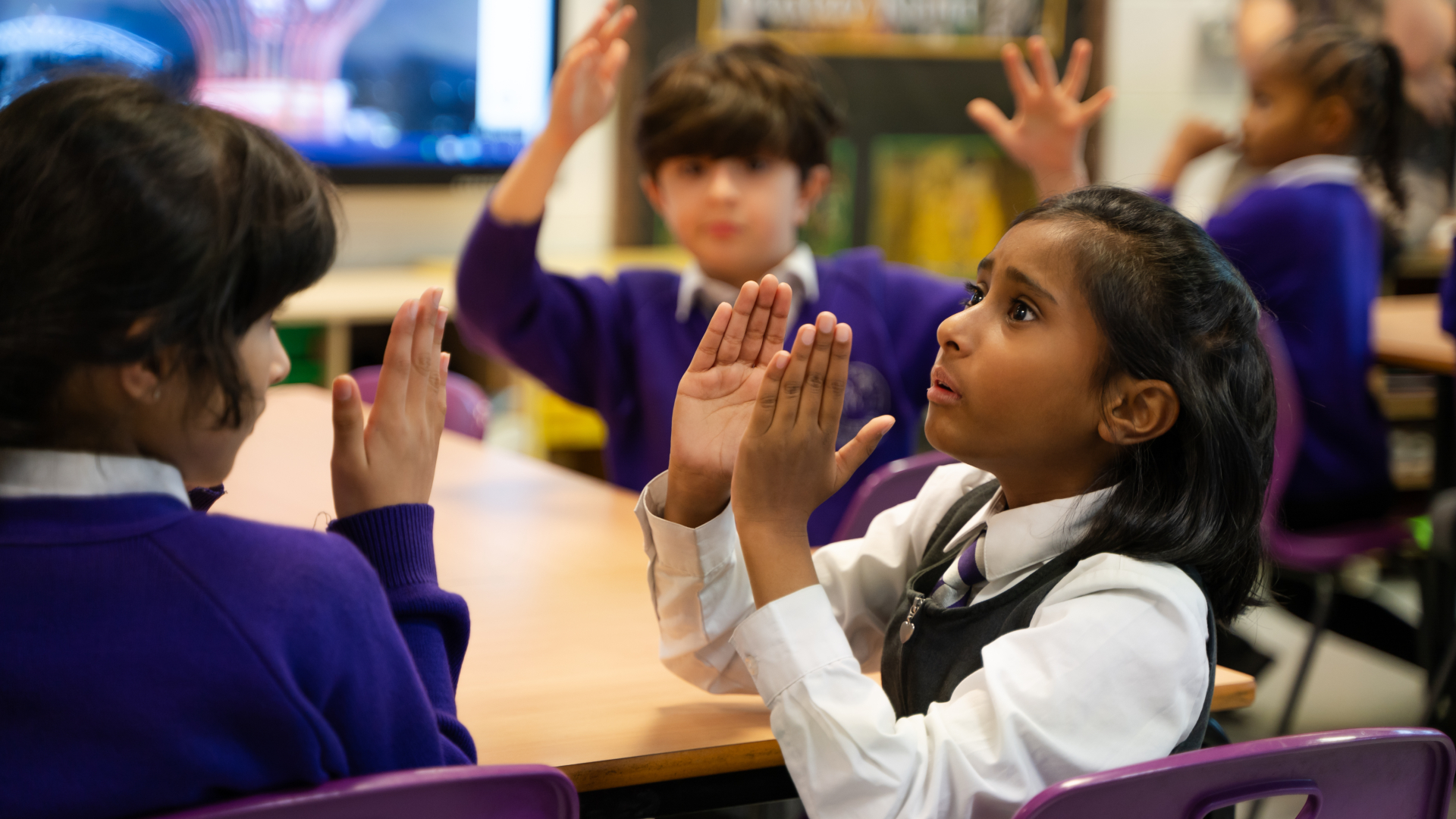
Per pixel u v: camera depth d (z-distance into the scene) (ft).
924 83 15.21
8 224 2.15
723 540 3.23
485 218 5.99
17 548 2.21
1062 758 2.69
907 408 6.40
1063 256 2.87
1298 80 8.52
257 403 2.41
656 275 6.64
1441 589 7.50
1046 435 2.93
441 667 2.81
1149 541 2.87
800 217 6.50
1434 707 7.08
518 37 13.26
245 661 2.25
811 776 2.79
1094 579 2.84
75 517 2.24
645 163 6.38
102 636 2.21
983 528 3.26
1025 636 2.80
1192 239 2.94
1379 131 8.55
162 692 2.22
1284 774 2.65
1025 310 2.91
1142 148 16.26
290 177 2.37
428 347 3.00
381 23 12.71
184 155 2.21
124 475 2.29
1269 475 3.04
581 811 3.12
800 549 2.97
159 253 2.14
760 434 2.93
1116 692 2.73
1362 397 8.11
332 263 2.49
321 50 12.51
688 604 3.28
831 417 2.92
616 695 3.48
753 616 2.92
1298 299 8.03
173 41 11.91
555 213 14.03
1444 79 12.75
